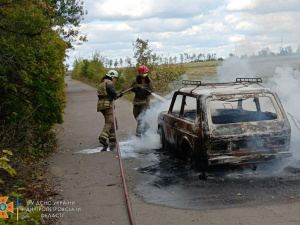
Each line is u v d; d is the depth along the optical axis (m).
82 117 16.30
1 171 6.86
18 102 9.20
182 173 7.50
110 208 5.84
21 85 9.02
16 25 8.81
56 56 10.24
